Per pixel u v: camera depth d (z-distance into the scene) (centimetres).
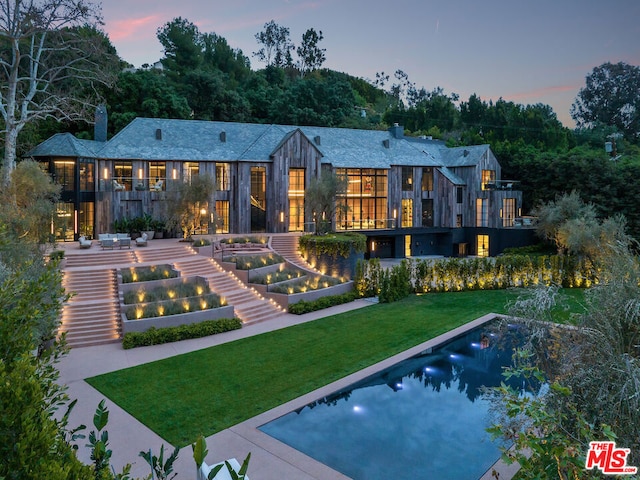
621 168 4172
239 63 7569
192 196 3175
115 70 4078
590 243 2994
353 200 4025
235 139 3997
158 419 1233
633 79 8112
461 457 1103
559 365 934
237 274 2703
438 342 1931
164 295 2194
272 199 3847
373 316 2359
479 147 4634
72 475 365
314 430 1220
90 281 2250
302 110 6034
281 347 1848
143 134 3697
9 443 343
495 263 3128
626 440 658
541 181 4584
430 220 4453
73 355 1730
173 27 6506
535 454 642
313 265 3161
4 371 384
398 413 1342
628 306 743
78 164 3247
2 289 475
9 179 2317
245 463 370
